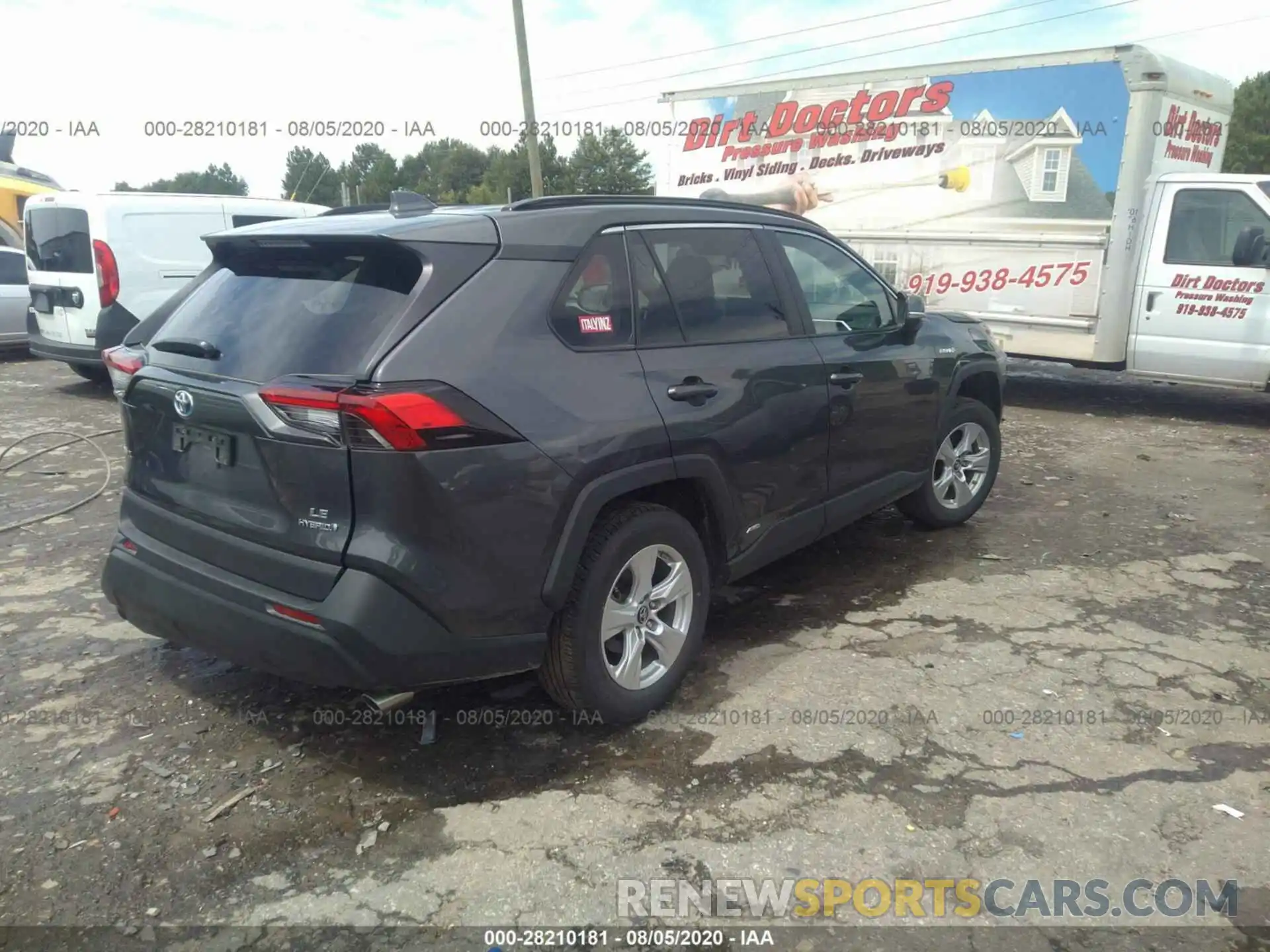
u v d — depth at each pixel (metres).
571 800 2.98
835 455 4.27
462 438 2.76
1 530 5.55
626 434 3.18
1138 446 7.76
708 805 2.95
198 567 3.07
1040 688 3.65
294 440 2.75
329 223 3.18
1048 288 9.18
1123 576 4.82
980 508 5.97
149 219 9.12
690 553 3.52
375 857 2.73
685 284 3.64
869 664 3.86
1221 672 3.77
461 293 2.91
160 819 2.89
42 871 2.66
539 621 3.02
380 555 2.70
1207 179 8.35
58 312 9.35
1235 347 8.36
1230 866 2.66
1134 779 3.06
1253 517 5.81
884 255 10.29
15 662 3.89
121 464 7.05
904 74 9.75
